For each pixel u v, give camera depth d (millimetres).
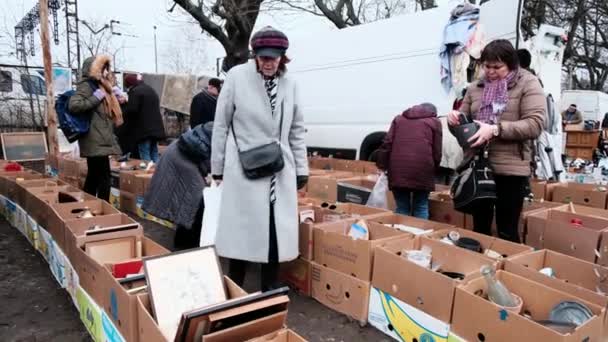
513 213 2795
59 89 11203
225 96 2607
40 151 9445
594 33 18516
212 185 2770
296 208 2746
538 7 12086
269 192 2605
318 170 5824
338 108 6711
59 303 2838
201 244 2707
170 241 4066
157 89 12062
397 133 3705
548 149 4746
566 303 2039
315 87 7141
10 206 4637
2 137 9164
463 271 2568
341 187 4988
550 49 5188
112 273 2285
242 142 2600
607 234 2699
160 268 2014
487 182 2697
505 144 2705
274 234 2621
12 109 11039
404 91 5684
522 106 2645
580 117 12383
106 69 4332
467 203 2752
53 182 4617
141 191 4922
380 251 2496
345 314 2701
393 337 2447
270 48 2451
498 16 4625
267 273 2717
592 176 5844
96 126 4270
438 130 3615
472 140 2586
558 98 5281
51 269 3305
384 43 5934
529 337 1812
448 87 5047
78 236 2627
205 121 6082
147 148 6527
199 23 8695
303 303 2877
